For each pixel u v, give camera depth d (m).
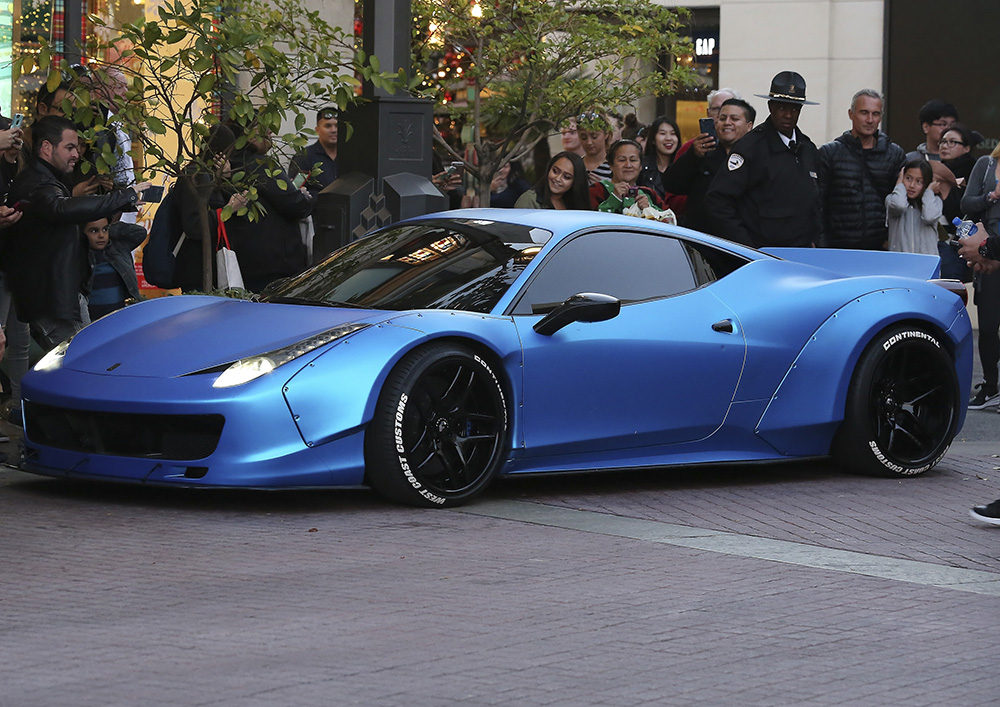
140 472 9.87
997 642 6.98
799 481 11.96
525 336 10.52
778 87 15.71
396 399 9.91
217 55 13.12
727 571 8.42
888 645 6.87
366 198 15.46
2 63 18.56
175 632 6.84
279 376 9.72
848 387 11.99
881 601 7.77
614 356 10.92
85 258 13.45
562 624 7.12
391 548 8.85
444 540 9.12
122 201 12.37
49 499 10.23
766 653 6.67
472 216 11.81
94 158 13.95
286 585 7.85
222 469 9.61
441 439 10.20
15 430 13.21
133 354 10.30
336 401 9.77
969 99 25.33
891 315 12.09
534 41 18.72
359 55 13.63
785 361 11.77
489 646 6.69
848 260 13.12
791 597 7.80
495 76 19.66
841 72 25.55
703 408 11.42
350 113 15.80
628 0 19.53
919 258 13.09
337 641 6.72
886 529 9.90
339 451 9.85
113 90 13.53
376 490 10.15
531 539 9.23
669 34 20.09
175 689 5.91
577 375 10.77
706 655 6.61
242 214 13.52
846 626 7.21
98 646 6.57
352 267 11.41
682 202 17.75
